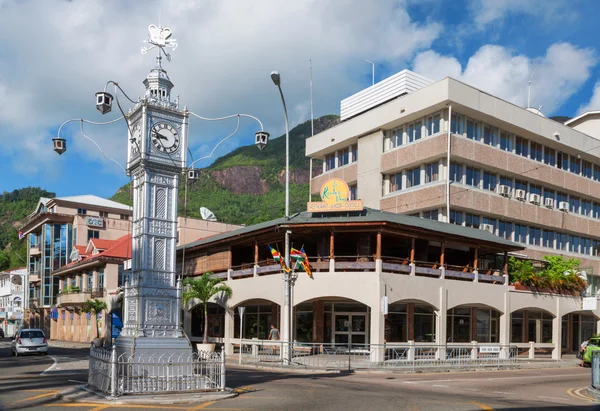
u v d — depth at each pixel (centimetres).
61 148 1562
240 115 1728
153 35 1650
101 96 1470
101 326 4944
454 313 3409
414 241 3116
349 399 1393
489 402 1423
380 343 2769
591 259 5025
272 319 3491
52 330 6400
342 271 2983
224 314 3922
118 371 1340
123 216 7431
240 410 1167
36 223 7225
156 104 1572
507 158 4256
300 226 2947
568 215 4794
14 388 1533
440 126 3991
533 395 1664
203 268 3941
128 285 1558
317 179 5144
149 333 1483
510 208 4262
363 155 4569
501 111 4191
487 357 3117
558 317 3734
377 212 3159
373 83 5300
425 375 2373
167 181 1588
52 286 6738
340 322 3219
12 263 12169
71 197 7350
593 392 1702
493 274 3556
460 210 4009
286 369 2530
